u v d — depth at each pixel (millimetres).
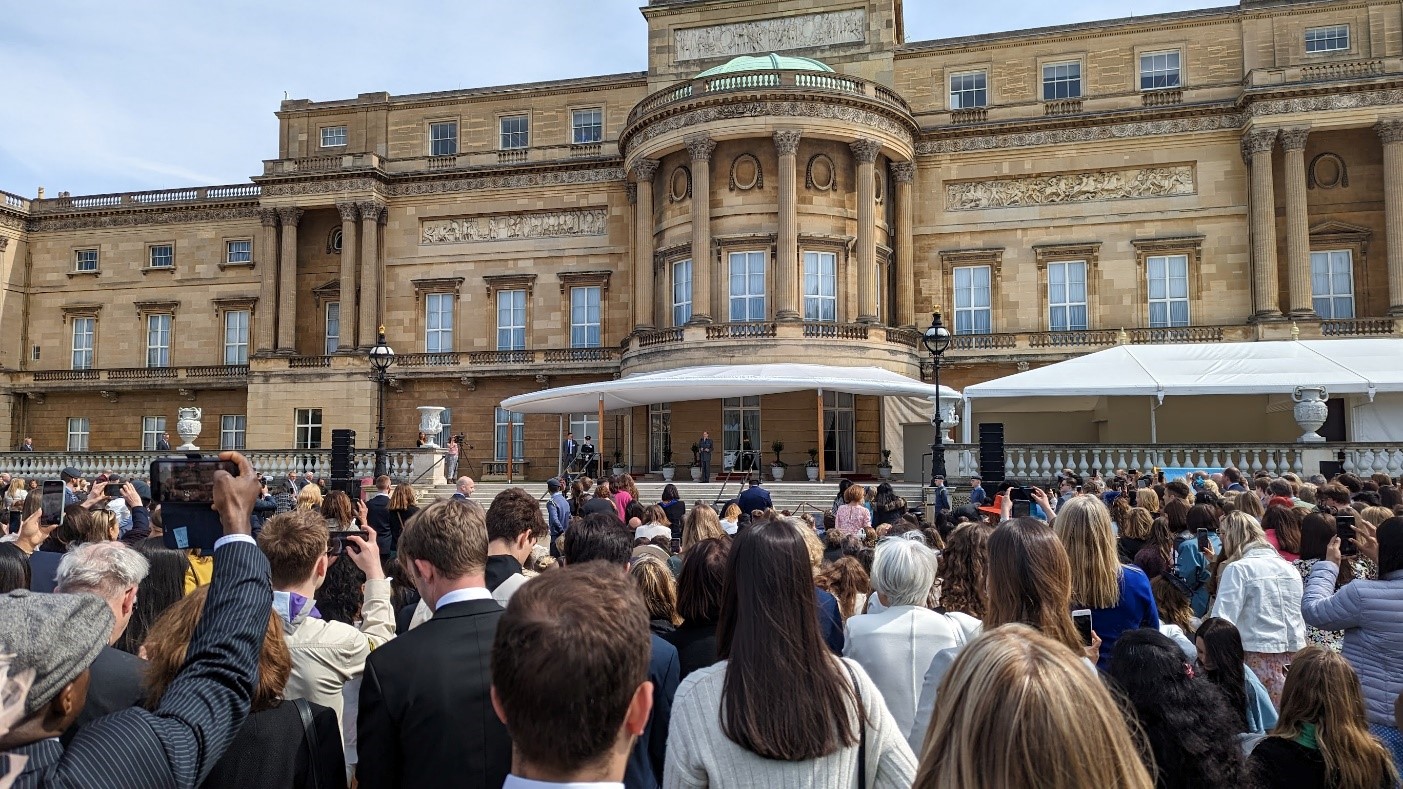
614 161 51375
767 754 3799
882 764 4121
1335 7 45125
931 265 47938
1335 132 44438
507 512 6766
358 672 5754
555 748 2891
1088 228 46688
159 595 6441
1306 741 5145
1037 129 47000
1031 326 46875
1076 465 30812
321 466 41844
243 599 3941
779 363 40344
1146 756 4117
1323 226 44094
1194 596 10531
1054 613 5258
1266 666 7797
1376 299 43531
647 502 35250
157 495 4543
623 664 2953
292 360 52562
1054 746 2662
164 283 59000
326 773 4617
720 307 42969
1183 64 46875
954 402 37188
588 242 51969
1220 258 45000
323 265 55469
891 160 46469
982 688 2842
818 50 49719
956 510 14617
